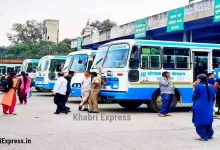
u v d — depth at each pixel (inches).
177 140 369.4
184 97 633.6
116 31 1434.5
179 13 1042.1
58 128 428.8
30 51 3213.6
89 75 633.6
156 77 609.6
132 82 589.9
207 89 370.9
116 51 615.5
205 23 1040.8
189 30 1167.0
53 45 3088.1
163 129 437.1
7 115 557.3
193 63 644.7
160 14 1140.5
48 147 321.1
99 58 650.8
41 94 1179.9
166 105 570.6
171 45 625.6
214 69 624.7
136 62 594.2
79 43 1851.6
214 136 398.6
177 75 627.8
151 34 1289.4
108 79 605.0
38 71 1107.9
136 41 597.3
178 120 521.3
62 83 577.6
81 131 410.0
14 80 573.0
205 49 656.4
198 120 370.3
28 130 411.2
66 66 850.1
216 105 573.3
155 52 610.9
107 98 600.4
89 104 606.9
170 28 1075.9
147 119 528.1
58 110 579.8
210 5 933.8
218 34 1141.7
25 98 786.2
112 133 401.4
